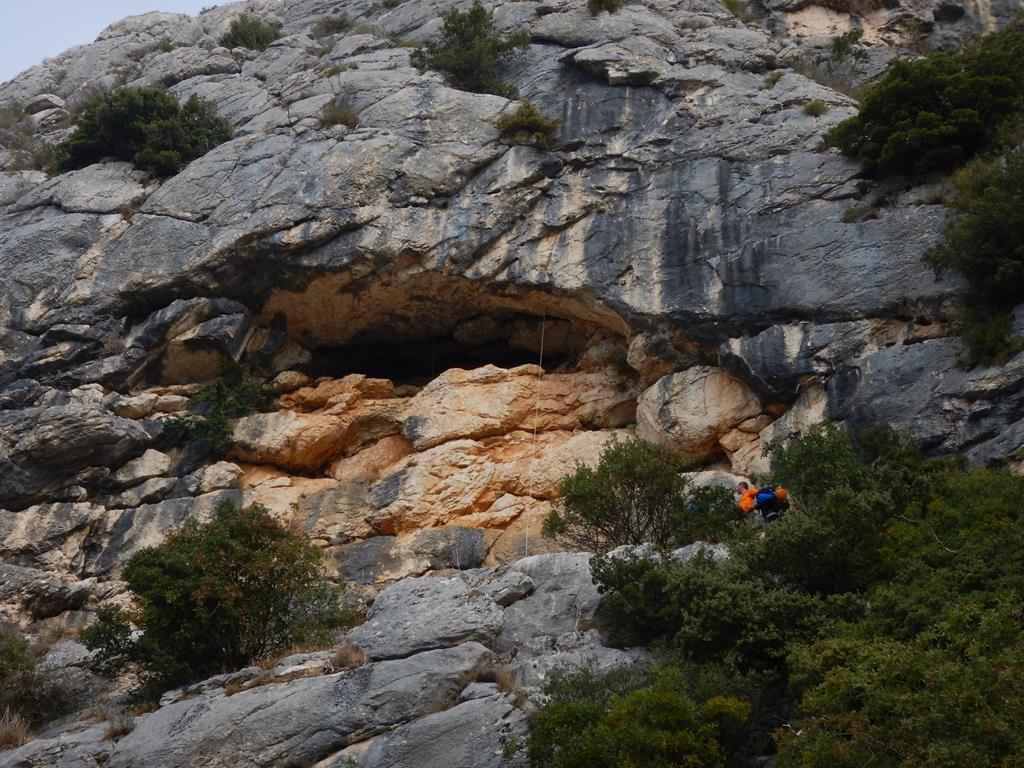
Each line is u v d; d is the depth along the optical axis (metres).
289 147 27.41
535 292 25.11
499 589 17.30
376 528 23.45
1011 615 12.27
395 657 16.20
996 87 22.73
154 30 42.56
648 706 12.91
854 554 15.55
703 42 28.84
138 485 24.62
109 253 26.89
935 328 20.84
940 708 10.89
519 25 30.72
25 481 23.97
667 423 22.94
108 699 18.80
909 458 18.52
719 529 18.47
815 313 21.97
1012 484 15.83
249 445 25.16
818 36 32.41
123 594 22.70
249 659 17.92
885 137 23.19
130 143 29.59
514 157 26.20
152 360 26.12
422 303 26.38
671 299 23.41
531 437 24.70
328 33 37.59
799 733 11.98
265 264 25.88
